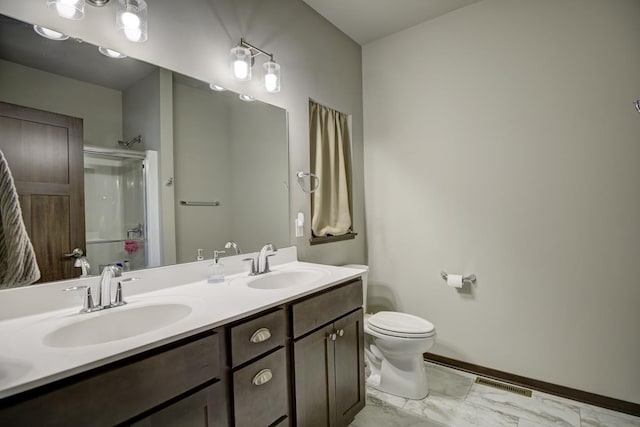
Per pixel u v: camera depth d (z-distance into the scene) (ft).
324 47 7.89
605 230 6.07
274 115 6.57
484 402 6.30
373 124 9.12
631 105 5.81
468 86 7.52
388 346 6.31
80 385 2.37
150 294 4.36
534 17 6.70
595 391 6.17
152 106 4.69
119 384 2.57
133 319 3.72
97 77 4.15
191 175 5.18
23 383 2.12
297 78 7.10
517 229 6.95
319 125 7.84
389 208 8.84
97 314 3.49
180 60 4.99
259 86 6.28
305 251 7.27
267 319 3.94
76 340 3.26
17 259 2.23
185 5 5.06
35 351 2.60
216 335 3.33
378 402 6.34
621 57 5.88
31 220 3.55
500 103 7.11
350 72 8.82
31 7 3.62
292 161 6.96
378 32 8.61
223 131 5.65
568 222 6.41
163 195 4.82
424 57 8.17
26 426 2.14
